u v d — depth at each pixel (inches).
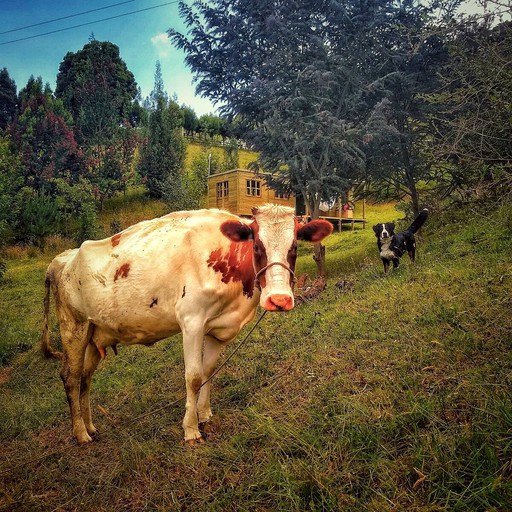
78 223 1240.2
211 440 166.1
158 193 1494.8
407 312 229.5
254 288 170.4
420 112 494.6
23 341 432.8
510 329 175.9
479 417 127.5
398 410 146.7
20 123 1716.3
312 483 120.4
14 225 1080.8
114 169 1492.4
